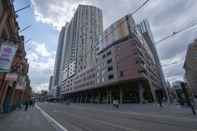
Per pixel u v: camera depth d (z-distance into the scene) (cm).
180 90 2850
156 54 12038
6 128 931
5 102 2055
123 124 1107
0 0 1241
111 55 6419
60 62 16500
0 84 1620
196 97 6600
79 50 7844
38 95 17250
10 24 1560
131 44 5747
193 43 7838
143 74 5203
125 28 6303
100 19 9525
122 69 5747
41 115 1842
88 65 8419
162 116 1524
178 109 2316
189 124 1024
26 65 3834
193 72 7675
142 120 1295
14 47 1100
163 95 10712
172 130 863
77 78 9775
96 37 8206
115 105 3600
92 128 971
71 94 11681
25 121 1263
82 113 2158
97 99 8356
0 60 1030
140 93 5522
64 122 1245
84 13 8981
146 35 12056
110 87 6825
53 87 17012
